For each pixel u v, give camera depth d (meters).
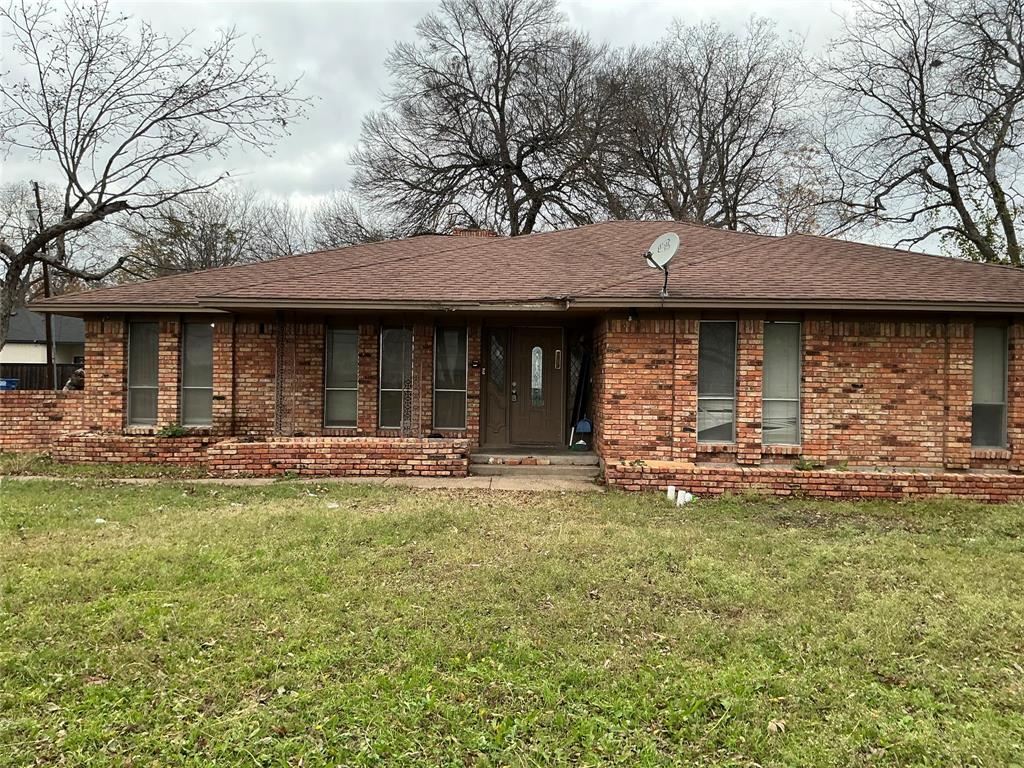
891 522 7.55
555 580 5.25
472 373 11.62
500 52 31.80
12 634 4.16
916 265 10.93
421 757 3.03
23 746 3.06
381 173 31.80
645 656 3.99
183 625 4.30
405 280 10.99
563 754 3.05
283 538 6.34
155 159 18.00
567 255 12.64
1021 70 22.09
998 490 8.84
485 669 3.80
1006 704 3.50
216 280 12.25
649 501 8.45
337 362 11.78
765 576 5.46
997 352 9.66
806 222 27.44
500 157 31.41
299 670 3.76
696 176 32.31
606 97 30.94
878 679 3.77
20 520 7.05
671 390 9.74
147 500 8.25
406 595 4.90
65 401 12.52
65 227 17.53
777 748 3.12
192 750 3.05
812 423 9.60
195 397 11.80
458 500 8.37
